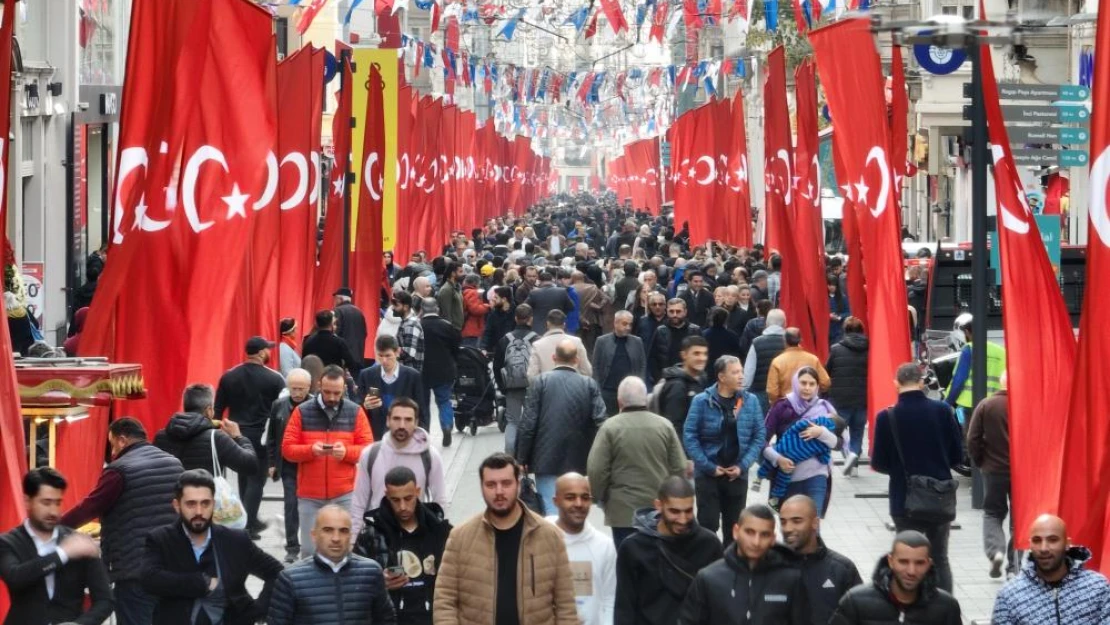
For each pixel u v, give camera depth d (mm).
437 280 32375
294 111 21797
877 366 18344
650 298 23656
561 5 52625
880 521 18578
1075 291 27641
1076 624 10109
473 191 60594
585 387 15633
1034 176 29719
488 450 23688
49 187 30750
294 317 21891
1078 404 12375
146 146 14828
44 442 13352
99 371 13242
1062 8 35875
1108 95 12242
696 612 9977
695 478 15086
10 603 10477
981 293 18141
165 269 15047
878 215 18391
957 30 10531
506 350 21672
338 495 14992
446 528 11055
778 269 31828
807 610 9945
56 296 31125
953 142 49719
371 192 26688
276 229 18625
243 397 16953
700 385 16703
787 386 19688
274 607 10031
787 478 15266
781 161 27828
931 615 9609
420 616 10938
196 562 10586
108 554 11891
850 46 18469
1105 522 12305
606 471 13555
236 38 15430
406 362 22500
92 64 34531
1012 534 14789
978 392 18203
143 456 11984
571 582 9859
